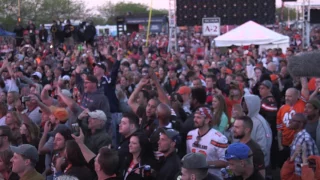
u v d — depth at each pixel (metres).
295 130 7.91
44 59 21.45
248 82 14.77
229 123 8.26
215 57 20.20
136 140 6.60
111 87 10.66
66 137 7.16
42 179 6.57
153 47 31.59
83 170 6.51
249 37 23.89
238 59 19.55
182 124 7.99
